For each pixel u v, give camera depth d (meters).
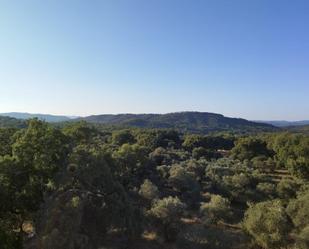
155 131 138.50
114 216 38.47
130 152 65.69
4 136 48.47
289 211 43.59
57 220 33.25
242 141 114.62
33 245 34.62
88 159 40.38
